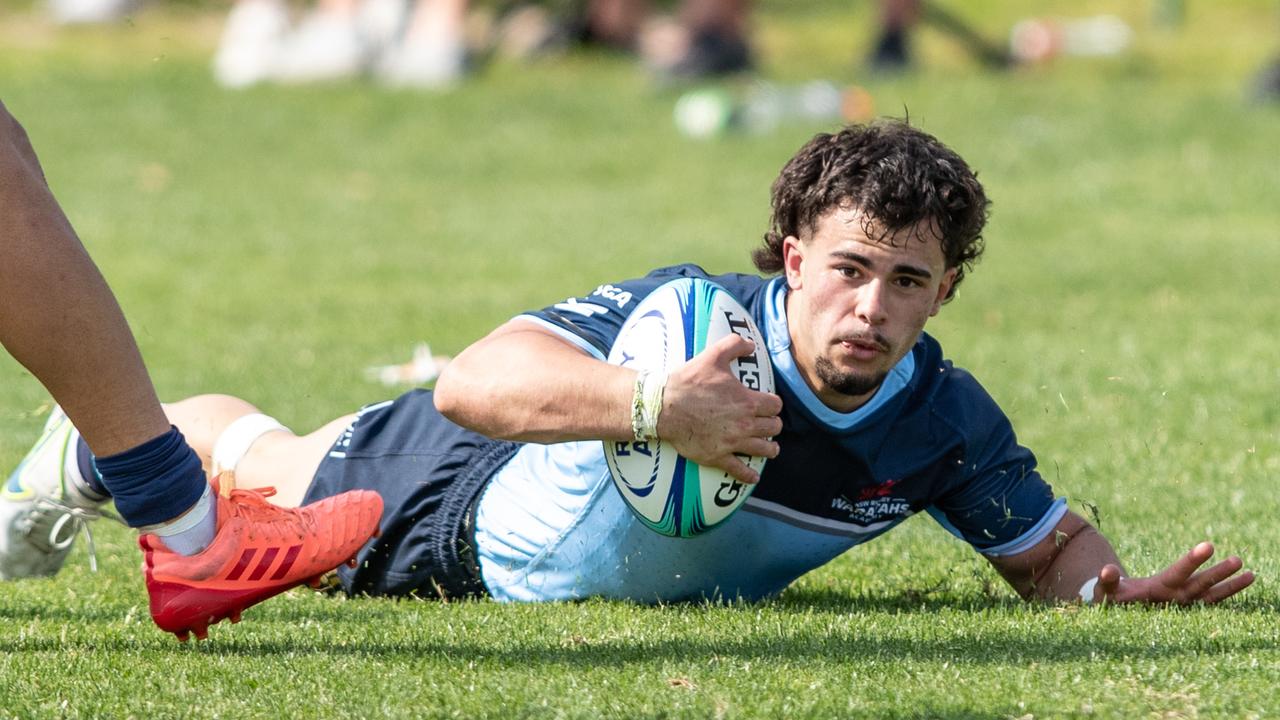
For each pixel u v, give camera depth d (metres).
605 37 79.56
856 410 13.59
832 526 14.23
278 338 32.81
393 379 27.95
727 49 70.69
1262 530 17.62
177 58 76.44
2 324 11.27
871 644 12.41
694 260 41.97
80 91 68.00
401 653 12.23
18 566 15.58
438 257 43.34
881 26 74.38
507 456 14.70
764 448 12.65
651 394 12.44
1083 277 38.50
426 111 66.12
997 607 14.34
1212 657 11.84
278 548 12.59
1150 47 81.44
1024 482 14.77
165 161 57.84
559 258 42.69
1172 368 27.73
